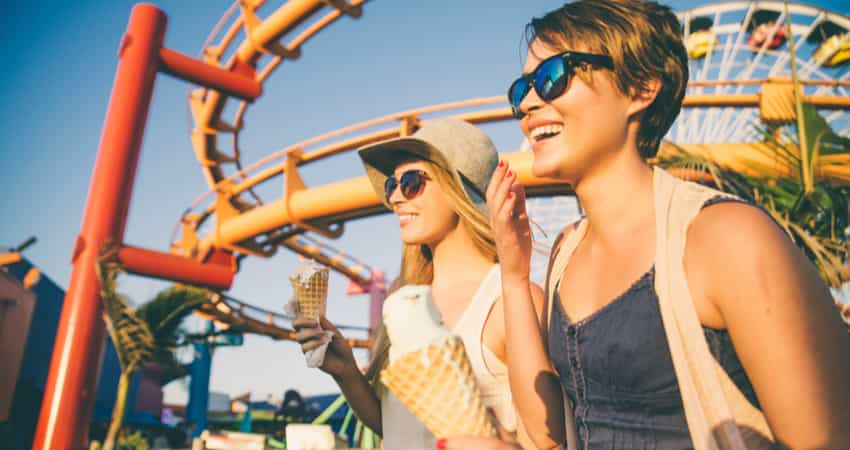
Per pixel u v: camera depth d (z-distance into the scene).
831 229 4.40
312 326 1.65
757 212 0.83
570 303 1.16
